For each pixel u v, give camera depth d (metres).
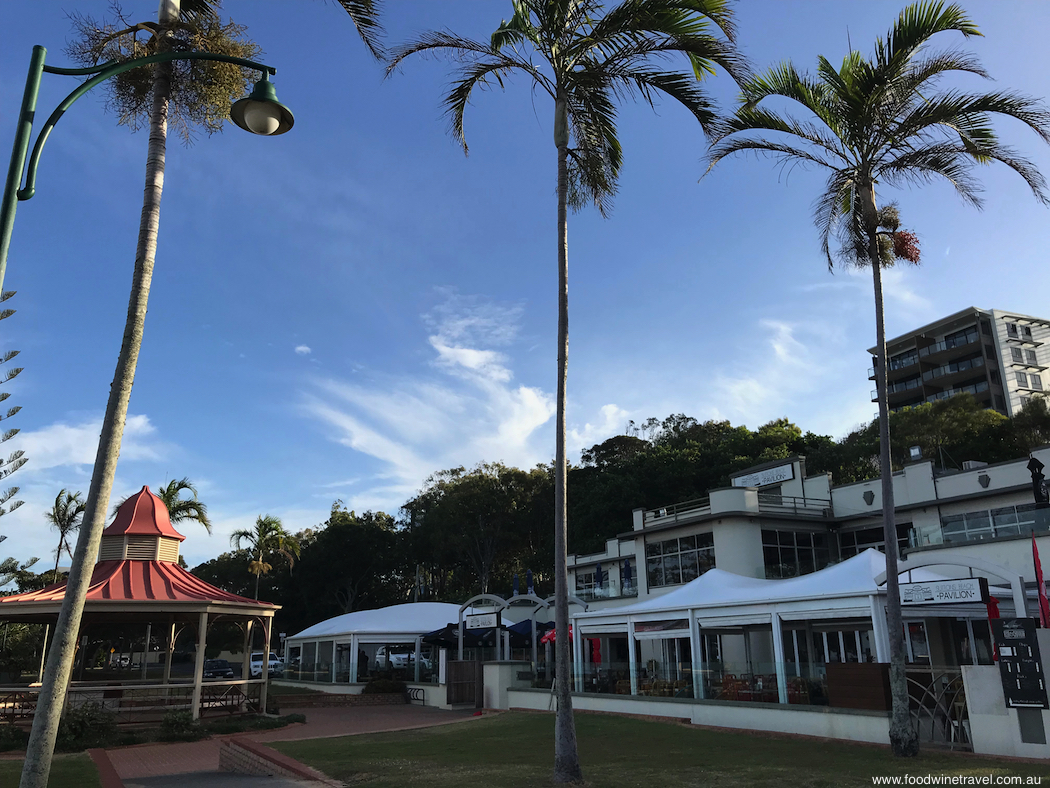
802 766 11.74
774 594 18.14
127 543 23.02
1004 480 29.05
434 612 38.34
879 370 14.12
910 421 55.09
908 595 15.41
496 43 13.95
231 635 67.62
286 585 67.56
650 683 21.08
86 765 14.39
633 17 12.95
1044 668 11.73
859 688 15.23
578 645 24.03
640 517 40.16
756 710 17.05
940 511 31.30
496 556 65.56
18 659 31.73
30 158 7.05
